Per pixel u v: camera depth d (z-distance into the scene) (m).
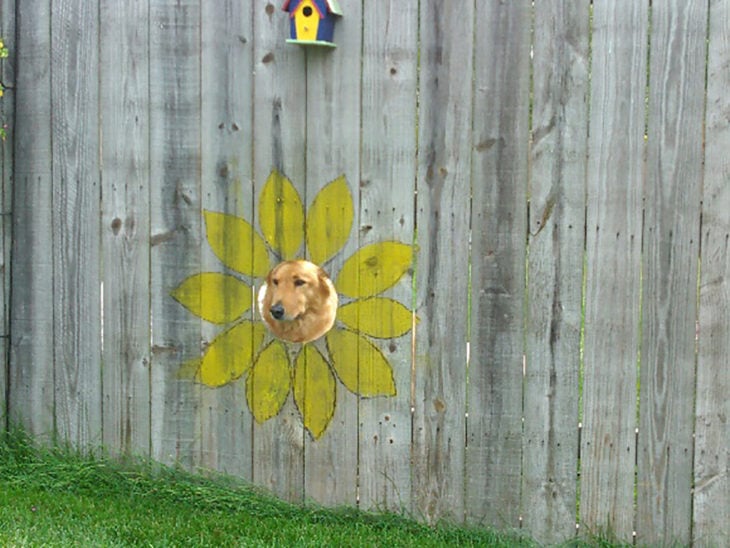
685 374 3.58
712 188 3.50
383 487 3.88
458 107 3.65
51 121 4.02
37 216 4.07
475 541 3.74
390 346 3.81
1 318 4.15
